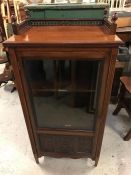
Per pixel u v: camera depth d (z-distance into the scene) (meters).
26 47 0.74
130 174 1.21
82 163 1.30
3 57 2.03
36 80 0.90
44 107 1.02
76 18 1.01
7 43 0.73
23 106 0.95
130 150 1.38
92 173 1.23
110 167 1.26
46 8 0.99
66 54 0.76
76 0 1.19
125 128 1.58
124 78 1.49
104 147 1.41
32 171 1.25
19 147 1.43
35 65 0.85
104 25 0.96
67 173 1.24
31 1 1.35
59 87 0.94
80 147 1.15
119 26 1.59
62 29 0.94
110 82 0.83
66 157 1.24
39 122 1.08
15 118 1.74
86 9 0.98
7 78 2.18
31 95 0.93
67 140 1.12
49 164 1.30
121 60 1.53
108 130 1.56
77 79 0.91
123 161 1.30
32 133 1.08
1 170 1.26
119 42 0.70
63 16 1.01
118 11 1.71
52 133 1.08
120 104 1.65
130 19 1.61
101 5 0.96
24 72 0.83
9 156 1.36
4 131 1.59
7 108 1.88
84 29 0.93
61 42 0.71
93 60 0.79
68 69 0.87
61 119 1.07
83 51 0.74
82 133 1.05
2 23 2.07
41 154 1.24
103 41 0.71
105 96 0.88
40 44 0.72
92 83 0.91
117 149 1.39
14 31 0.82
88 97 0.97
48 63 0.85
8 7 1.94
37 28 0.98
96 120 0.99
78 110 1.03
